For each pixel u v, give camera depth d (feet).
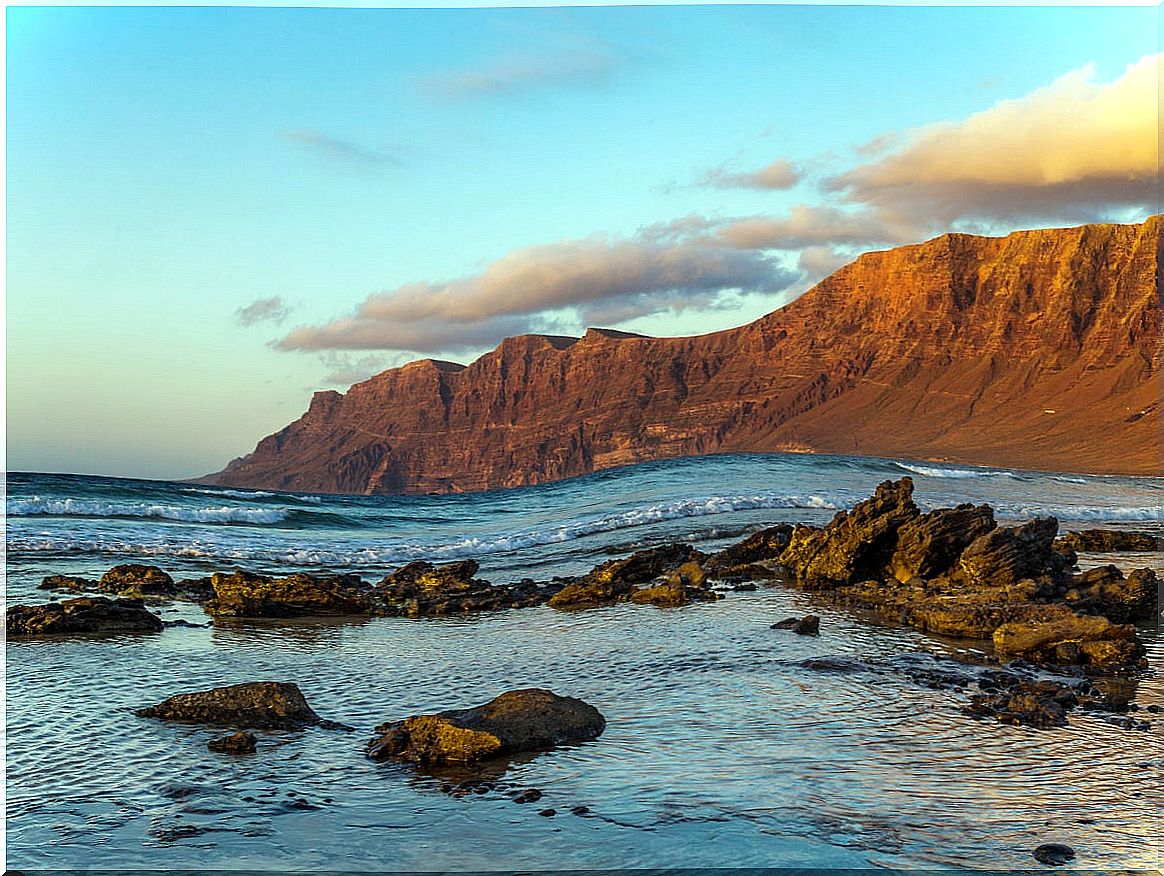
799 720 39.60
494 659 54.54
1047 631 52.37
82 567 89.45
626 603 73.87
